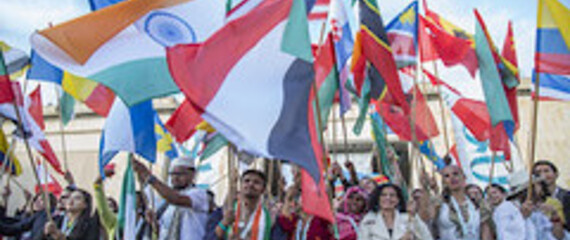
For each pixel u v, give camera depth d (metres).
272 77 4.00
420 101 7.46
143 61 4.48
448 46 6.86
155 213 5.64
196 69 3.96
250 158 6.04
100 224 5.93
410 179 5.31
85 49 4.29
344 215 5.15
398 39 6.26
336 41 6.18
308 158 3.76
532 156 4.74
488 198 5.95
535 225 5.26
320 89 5.13
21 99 5.87
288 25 4.16
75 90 5.82
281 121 3.85
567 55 4.88
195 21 4.82
